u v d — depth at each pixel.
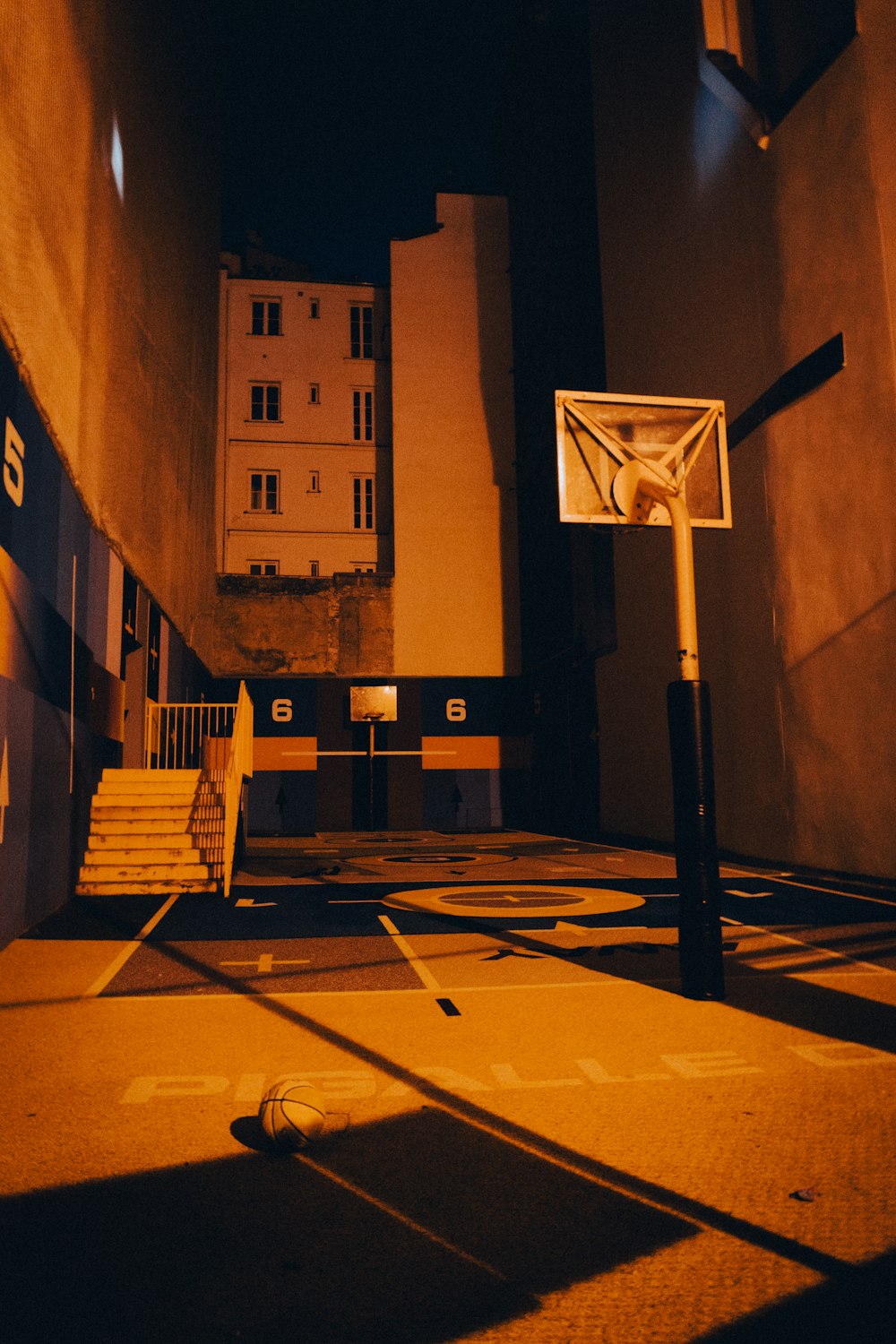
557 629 23.17
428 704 25.75
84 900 10.37
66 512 10.01
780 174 12.98
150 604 15.41
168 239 16.70
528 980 6.26
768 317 13.31
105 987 6.08
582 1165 3.27
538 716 24.84
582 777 21.69
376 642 25.77
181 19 17.75
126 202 13.33
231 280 28.59
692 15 15.91
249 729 14.95
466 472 26.78
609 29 20.14
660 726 17.41
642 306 18.05
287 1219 2.86
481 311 27.53
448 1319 2.32
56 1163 3.28
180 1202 2.97
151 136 15.05
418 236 27.67
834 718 11.74
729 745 14.61
